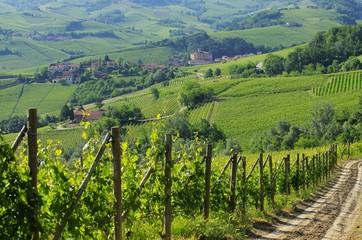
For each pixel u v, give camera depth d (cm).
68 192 791
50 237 862
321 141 9481
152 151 1105
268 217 1883
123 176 1014
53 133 11838
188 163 1377
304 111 13112
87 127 966
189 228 1323
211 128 10800
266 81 16512
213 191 1606
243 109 14112
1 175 638
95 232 895
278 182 2586
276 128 10981
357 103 12875
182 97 15000
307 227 1800
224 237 1375
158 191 1150
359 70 17012
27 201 675
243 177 1819
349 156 6881
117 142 898
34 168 694
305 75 18612
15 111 19550
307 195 2811
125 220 1060
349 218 2103
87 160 904
